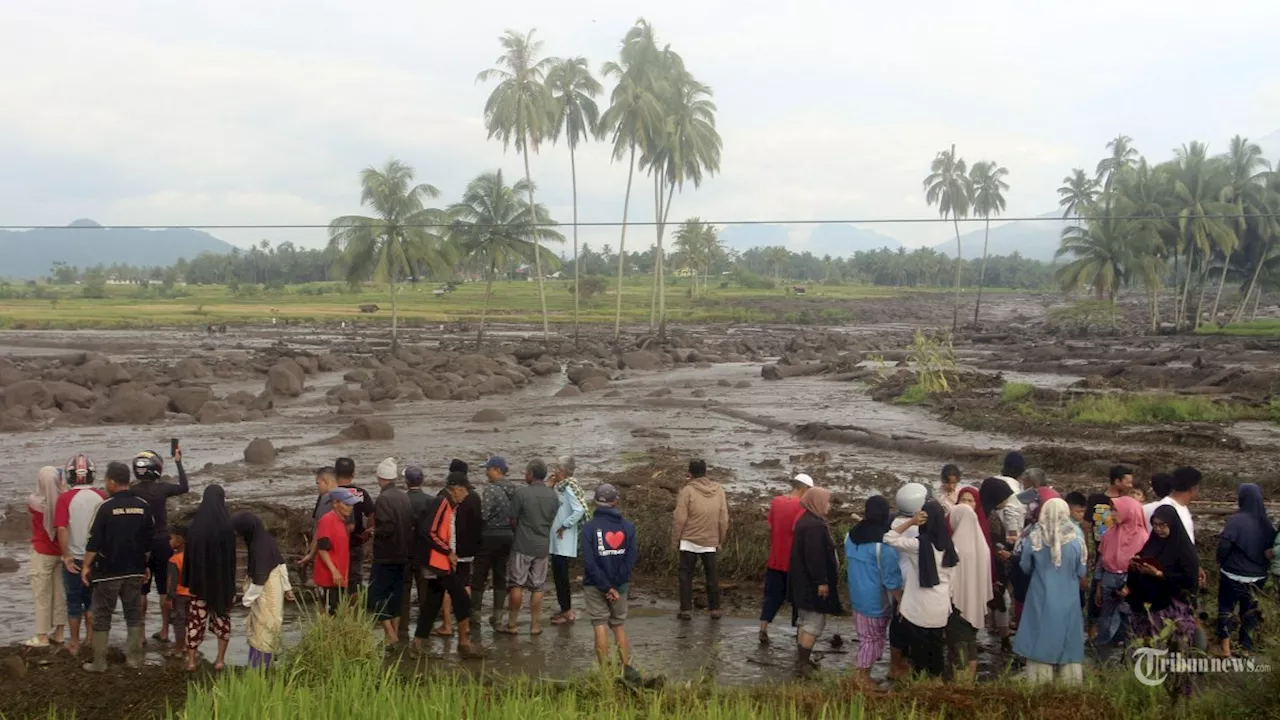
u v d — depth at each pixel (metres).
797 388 41.81
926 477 20.03
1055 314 83.56
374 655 8.67
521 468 22.03
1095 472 19.92
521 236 63.66
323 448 25.67
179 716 7.31
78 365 46.09
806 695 7.95
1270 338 61.78
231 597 9.20
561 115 64.88
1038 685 7.83
